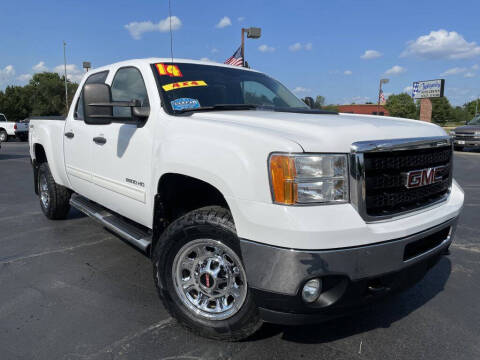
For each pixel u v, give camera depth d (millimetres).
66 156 4324
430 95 30734
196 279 2516
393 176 2230
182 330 2631
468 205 6578
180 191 2820
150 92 3062
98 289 3238
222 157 2213
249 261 2104
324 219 1960
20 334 2555
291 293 2002
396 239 2148
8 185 8305
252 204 2066
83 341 2490
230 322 2371
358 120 2578
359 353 2412
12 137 26016
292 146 1987
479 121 18938
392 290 2246
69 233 4746
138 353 2377
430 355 2402
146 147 2883
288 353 2395
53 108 67062
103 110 2885
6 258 3924
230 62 12180
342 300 2078
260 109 3088
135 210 3141
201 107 3088
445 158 2691
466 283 3455
